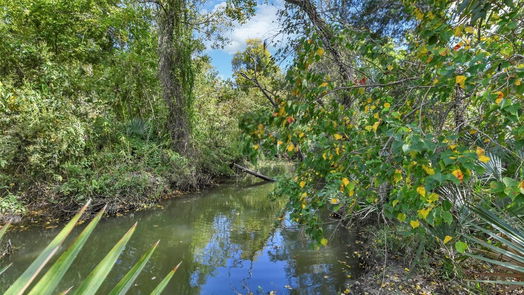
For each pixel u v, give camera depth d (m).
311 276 4.00
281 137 2.05
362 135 2.18
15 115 6.05
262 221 6.66
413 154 1.33
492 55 1.47
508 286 2.61
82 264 4.46
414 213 1.88
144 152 8.49
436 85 1.69
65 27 9.07
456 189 2.51
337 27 2.88
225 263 4.51
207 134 11.18
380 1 4.34
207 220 6.75
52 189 6.48
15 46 7.07
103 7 9.73
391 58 2.42
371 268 3.95
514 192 1.17
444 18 1.91
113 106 9.25
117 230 5.96
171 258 4.71
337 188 2.13
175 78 9.55
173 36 9.35
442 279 3.32
